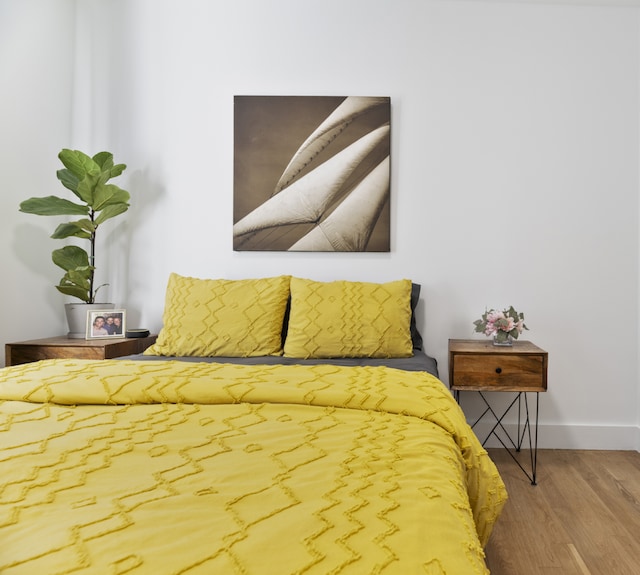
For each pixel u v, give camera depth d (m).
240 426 1.32
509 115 2.95
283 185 2.97
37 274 2.91
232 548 0.71
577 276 2.94
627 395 2.93
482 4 2.95
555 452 2.88
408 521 0.80
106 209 2.86
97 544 0.72
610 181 2.93
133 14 3.04
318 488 0.92
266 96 2.97
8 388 1.58
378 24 2.97
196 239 3.02
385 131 2.94
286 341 2.56
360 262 2.97
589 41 2.94
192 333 2.52
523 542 1.85
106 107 3.06
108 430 1.27
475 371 2.48
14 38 2.76
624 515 2.06
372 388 1.60
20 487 0.92
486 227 2.95
